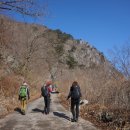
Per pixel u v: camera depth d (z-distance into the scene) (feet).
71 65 317.22
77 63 332.39
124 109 41.24
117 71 48.39
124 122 35.88
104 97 53.31
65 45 366.02
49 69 226.17
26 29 153.48
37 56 166.30
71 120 42.50
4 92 65.67
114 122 37.42
